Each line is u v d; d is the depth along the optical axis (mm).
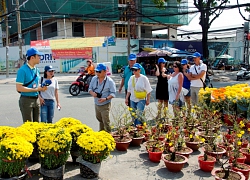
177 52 23344
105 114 5059
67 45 23344
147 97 5797
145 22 33469
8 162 3061
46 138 3365
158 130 4578
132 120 5602
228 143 4082
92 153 3490
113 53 25438
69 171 3906
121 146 4691
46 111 5250
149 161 4289
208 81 10469
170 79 6230
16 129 3492
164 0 19609
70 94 12336
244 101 5867
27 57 4430
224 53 32000
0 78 20781
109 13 29312
